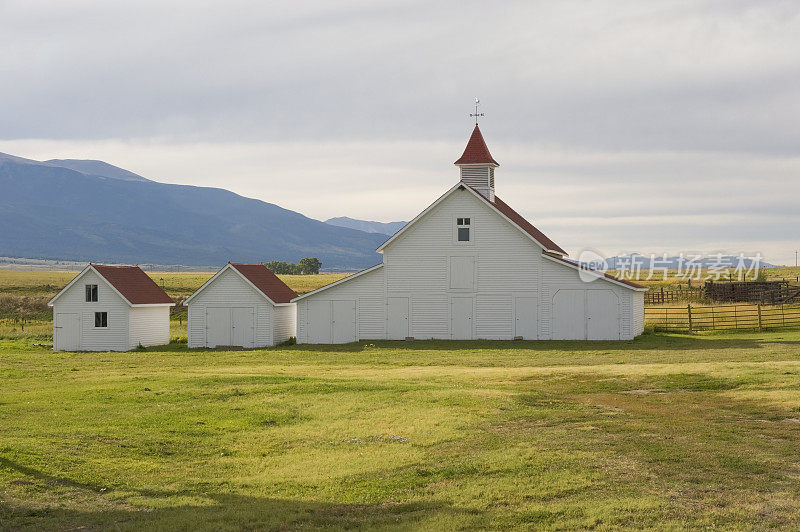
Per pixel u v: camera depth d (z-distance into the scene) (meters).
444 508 14.27
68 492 15.88
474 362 39.47
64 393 28.48
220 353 48.12
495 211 50.84
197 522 13.72
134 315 54.91
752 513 13.06
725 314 60.31
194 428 22.08
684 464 16.08
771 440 18.17
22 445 19.08
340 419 23.16
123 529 13.38
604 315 49.91
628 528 12.60
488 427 21.08
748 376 27.09
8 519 14.01
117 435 20.92
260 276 56.44
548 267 50.66
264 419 23.30
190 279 157.12
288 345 52.94
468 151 56.66
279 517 14.03
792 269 137.38
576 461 16.67
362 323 52.41
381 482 16.20
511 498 14.59
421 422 22.03
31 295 98.19
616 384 28.17
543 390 27.77
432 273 51.75
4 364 42.38
